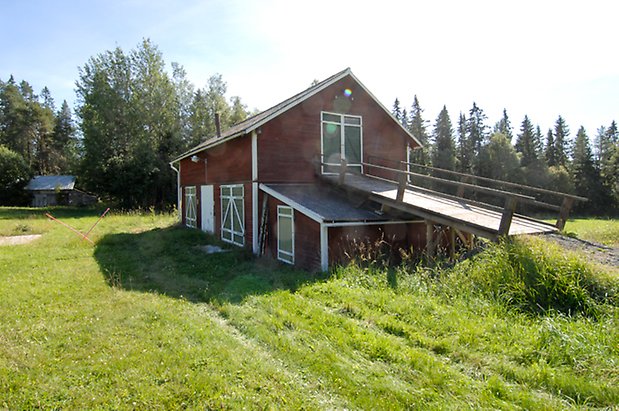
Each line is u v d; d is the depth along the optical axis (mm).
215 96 40469
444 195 9703
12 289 6996
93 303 6152
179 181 20672
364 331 4734
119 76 34219
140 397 3369
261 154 11805
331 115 13352
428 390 3420
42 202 45281
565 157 56906
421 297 5910
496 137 44969
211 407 3240
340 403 3295
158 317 5457
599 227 16875
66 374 3805
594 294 5258
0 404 3303
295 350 4266
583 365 3666
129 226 19031
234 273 8734
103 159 32250
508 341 4270
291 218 10320
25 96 66812
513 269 5938
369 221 9562
